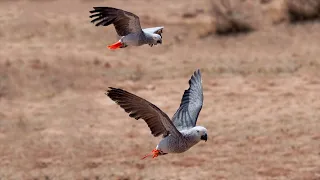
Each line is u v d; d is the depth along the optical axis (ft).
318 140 60.39
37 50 88.53
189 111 33.22
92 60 84.99
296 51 86.38
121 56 87.04
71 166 56.65
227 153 58.39
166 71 81.15
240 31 95.86
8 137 63.00
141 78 78.89
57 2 114.73
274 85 75.36
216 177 53.67
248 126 64.18
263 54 86.02
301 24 96.78
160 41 37.37
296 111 67.51
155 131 30.09
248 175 53.93
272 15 99.35
